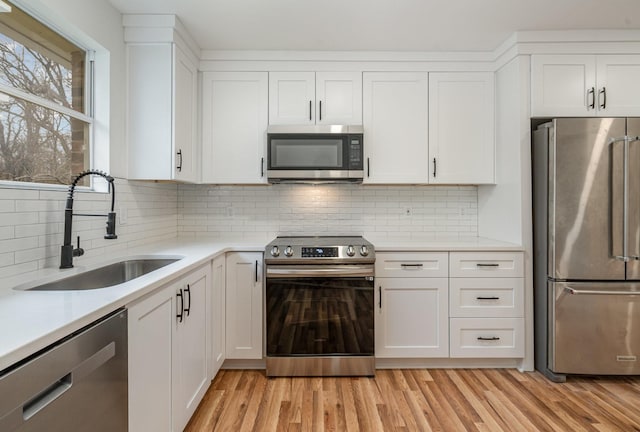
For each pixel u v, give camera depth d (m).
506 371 2.38
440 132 2.63
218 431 1.73
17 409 0.70
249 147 2.61
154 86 2.17
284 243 2.40
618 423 1.80
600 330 2.18
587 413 1.89
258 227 2.94
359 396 2.06
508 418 1.84
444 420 1.83
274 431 1.74
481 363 2.43
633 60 2.37
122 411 1.10
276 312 2.28
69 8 1.64
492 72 2.64
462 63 2.63
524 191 2.36
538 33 2.34
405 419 1.84
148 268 1.96
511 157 2.46
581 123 2.16
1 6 1.21
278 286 2.27
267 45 2.52
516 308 2.36
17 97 1.49
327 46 2.54
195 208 2.94
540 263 2.32
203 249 2.18
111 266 1.78
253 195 2.94
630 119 2.15
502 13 2.12
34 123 1.59
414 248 2.37
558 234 2.18
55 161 1.72
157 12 2.11
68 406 0.85
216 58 2.59
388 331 2.38
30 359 0.75
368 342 2.29
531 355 2.37
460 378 2.28
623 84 2.37
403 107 2.62
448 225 2.97
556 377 2.22
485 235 2.84
